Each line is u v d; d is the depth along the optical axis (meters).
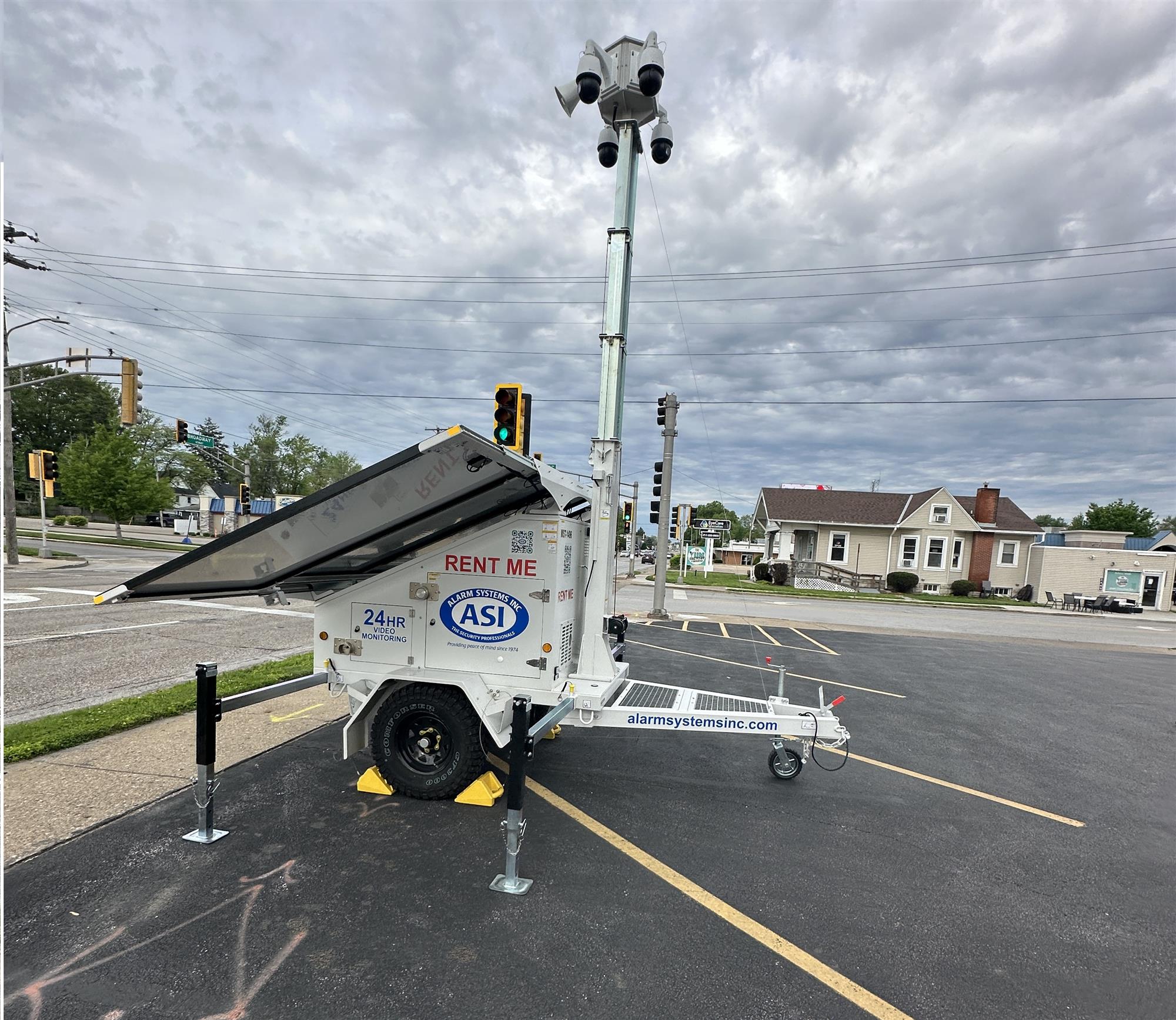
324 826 4.12
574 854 3.94
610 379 5.16
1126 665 13.20
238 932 3.04
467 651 4.62
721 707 5.12
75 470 38.06
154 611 13.18
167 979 2.71
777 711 5.05
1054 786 5.60
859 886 3.75
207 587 4.29
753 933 3.22
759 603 24.59
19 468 58.19
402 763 4.57
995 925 3.41
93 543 33.84
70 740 5.29
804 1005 2.73
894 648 13.74
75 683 7.34
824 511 37.06
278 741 5.61
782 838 4.33
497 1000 2.67
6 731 5.41
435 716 4.48
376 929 3.11
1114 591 32.69
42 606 13.22
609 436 5.11
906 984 2.90
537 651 4.50
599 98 5.48
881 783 5.46
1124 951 3.22
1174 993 2.92
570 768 5.46
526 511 4.51
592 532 4.97
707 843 4.20
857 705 8.23
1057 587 33.12
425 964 2.87
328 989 2.69
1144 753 6.73
